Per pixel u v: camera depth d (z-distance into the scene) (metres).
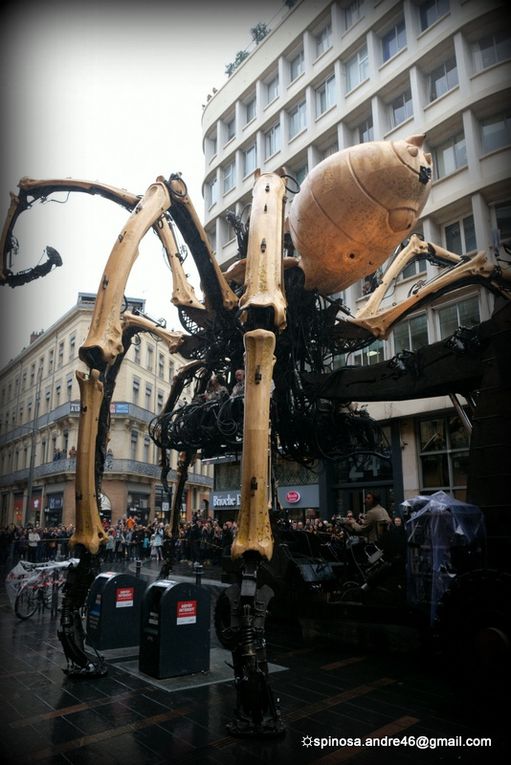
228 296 6.57
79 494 5.51
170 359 43.72
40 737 3.99
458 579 4.60
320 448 7.64
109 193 6.60
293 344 6.75
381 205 5.99
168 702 4.82
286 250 7.45
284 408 7.41
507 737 3.98
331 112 19.28
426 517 5.67
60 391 35.53
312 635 8.05
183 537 21.69
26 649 7.08
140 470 36.53
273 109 22.20
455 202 15.15
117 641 7.11
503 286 6.66
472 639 4.43
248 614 4.02
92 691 5.16
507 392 5.09
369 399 6.72
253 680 3.92
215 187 25.94
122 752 3.71
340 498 18.52
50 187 6.67
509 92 14.21
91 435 5.46
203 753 3.69
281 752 3.70
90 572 5.69
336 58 19.06
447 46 15.59
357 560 7.83
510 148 14.12
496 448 5.07
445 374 5.84
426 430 16.19
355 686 5.30
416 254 8.34
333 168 6.02
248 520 4.20
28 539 20.52
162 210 5.59
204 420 7.63
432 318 15.69
